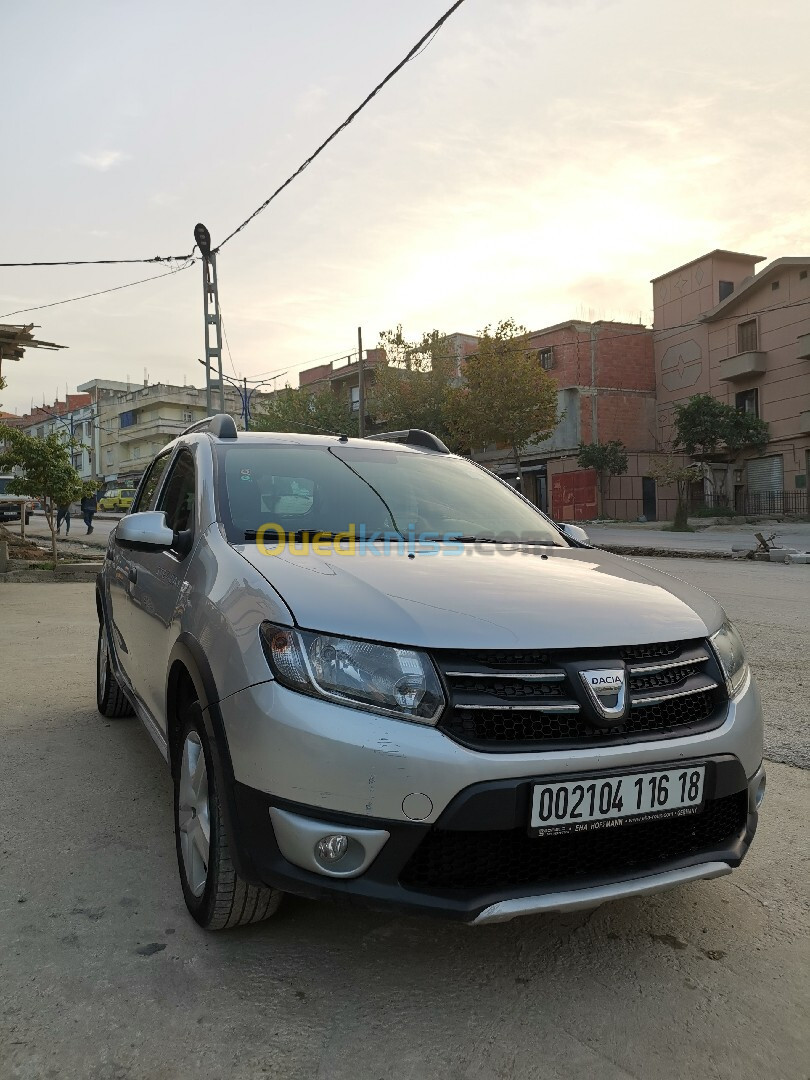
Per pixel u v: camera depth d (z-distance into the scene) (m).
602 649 2.13
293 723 1.98
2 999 2.04
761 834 3.18
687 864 2.18
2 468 14.09
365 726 1.96
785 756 4.07
